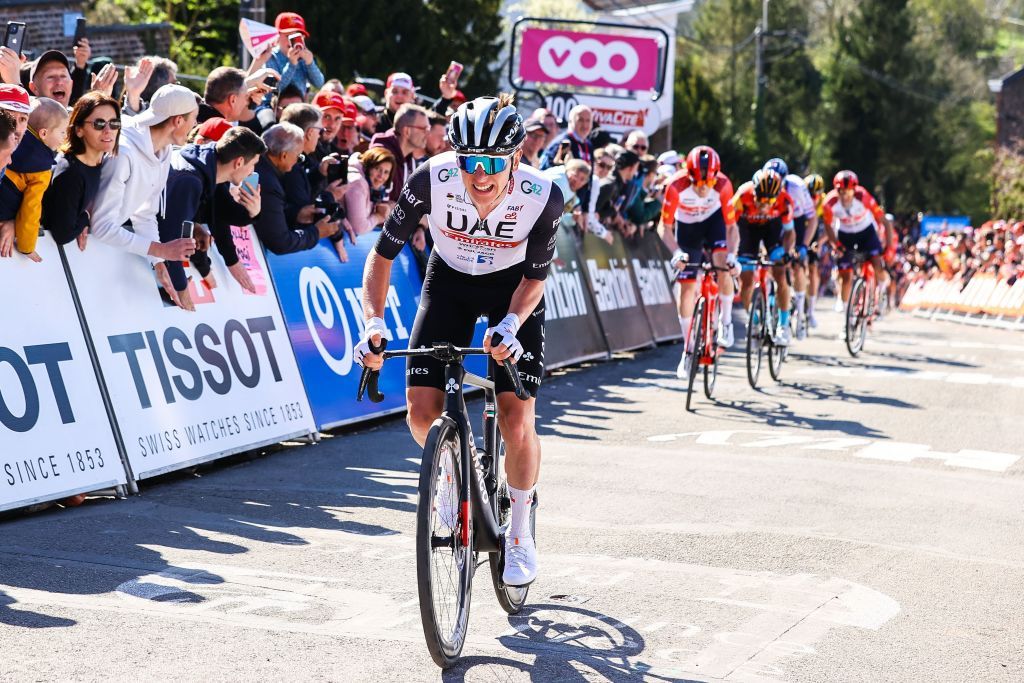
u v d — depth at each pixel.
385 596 4.61
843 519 6.18
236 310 7.60
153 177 6.61
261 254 8.07
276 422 7.66
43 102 5.86
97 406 6.23
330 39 25.70
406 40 26.27
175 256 6.67
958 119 62.06
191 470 7.04
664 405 10.27
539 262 4.26
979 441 8.84
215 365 7.23
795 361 14.16
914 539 5.82
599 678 3.79
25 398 5.82
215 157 7.24
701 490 6.77
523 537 4.36
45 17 21.73
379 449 7.89
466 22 28.17
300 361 8.12
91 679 3.62
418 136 9.96
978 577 5.19
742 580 5.00
